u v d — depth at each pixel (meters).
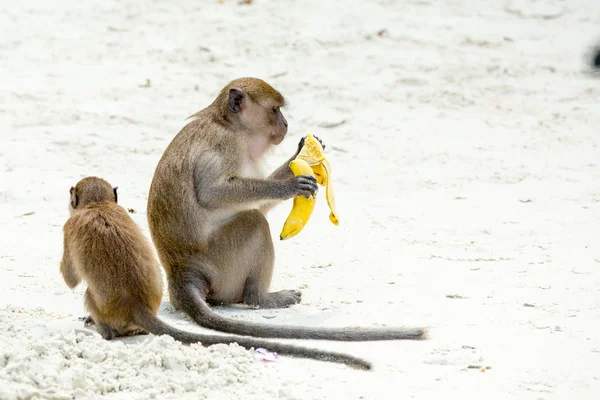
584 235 14.81
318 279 12.94
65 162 18.50
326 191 12.06
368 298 12.05
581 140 21.09
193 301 11.27
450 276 12.87
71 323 10.77
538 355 9.90
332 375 9.37
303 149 12.24
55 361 8.95
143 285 10.27
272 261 12.09
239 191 11.74
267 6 28.73
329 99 22.91
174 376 9.05
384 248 14.34
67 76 23.53
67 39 26.03
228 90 12.18
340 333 10.42
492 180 18.41
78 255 10.29
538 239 14.65
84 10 28.05
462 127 21.72
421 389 9.04
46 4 28.42
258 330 10.64
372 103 22.88
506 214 16.17
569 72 25.69
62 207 16.16
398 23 28.25
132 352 9.34
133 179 17.95
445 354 9.90
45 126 20.34
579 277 12.68
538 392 8.98
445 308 11.53
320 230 15.40
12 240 14.39
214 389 8.93
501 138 21.11
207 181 11.77
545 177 18.52
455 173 18.84
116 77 23.67
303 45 26.03
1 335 9.82
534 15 29.67
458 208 16.61
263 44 26.05
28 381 8.50
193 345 9.80
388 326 10.77
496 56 26.52
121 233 10.38
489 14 29.67
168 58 25.06
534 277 12.73
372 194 17.66
